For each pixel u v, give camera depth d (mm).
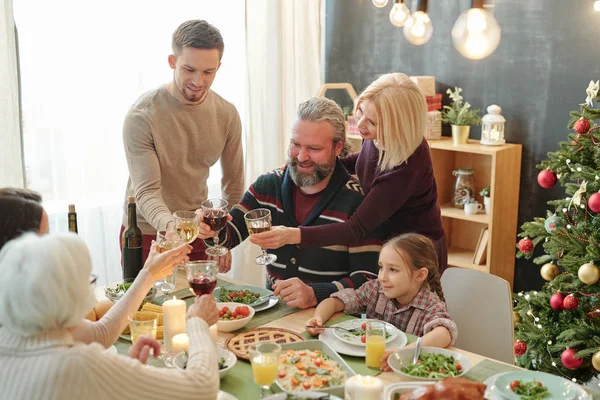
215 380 1506
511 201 4109
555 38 3891
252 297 2355
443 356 1923
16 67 3090
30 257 1349
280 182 2639
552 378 1794
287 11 4445
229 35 4211
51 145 3471
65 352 1329
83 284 1400
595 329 3033
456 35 2881
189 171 2961
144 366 1425
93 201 3660
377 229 2539
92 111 3578
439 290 2377
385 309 2334
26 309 1329
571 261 3049
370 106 2459
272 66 4395
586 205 3100
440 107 4352
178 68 2740
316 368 1817
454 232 4500
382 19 4570
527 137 4102
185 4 3912
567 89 3900
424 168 2572
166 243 2121
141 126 2795
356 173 2750
